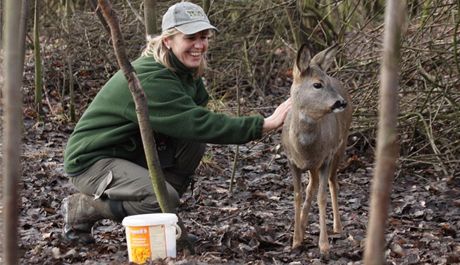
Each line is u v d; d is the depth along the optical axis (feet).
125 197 17.67
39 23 38.14
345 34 38.40
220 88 39.70
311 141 17.89
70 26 40.04
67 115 35.99
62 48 41.60
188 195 25.09
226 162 29.71
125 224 16.37
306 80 17.78
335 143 18.85
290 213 22.74
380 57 30.19
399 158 27.81
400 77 28.91
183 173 18.81
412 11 31.71
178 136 17.15
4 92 7.99
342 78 31.40
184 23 17.30
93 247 18.56
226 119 17.10
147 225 16.12
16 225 7.93
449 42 29.07
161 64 17.53
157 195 16.74
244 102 37.17
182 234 17.16
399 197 25.22
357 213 23.11
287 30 40.83
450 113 28.40
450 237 20.10
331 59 18.12
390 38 6.88
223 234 18.99
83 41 40.52
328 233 20.36
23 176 27.09
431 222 21.99
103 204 18.07
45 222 21.66
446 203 24.23
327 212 23.13
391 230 20.80
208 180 27.30
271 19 39.86
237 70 39.73
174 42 17.44
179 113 17.01
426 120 28.27
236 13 39.63
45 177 26.94
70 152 18.28
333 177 20.39
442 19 30.09
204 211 23.09
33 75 40.34
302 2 38.47
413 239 19.81
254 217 21.90
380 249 6.90
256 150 31.09
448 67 28.58
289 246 18.89
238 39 39.68
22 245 18.85
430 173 27.89
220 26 39.75
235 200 24.77
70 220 18.74
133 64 17.78
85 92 40.01
